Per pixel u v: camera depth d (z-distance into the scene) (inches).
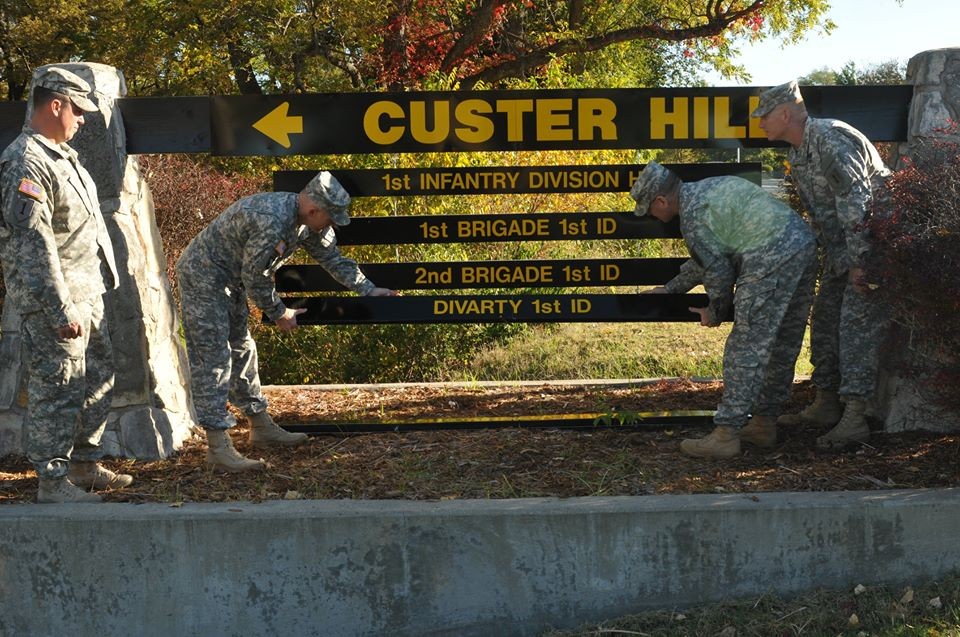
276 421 217.6
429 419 214.4
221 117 202.4
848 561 155.1
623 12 904.9
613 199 423.5
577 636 149.5
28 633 156.5
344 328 324.2
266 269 173.9
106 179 191.5
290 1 680.4
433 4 753.6
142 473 182.9
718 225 175.8
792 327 184.1
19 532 153.9
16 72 914.1
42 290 152.7
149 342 196.5
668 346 347.3
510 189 210.7
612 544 153.9
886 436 192.7
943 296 159.6
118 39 794.8
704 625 147.8
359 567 154.2
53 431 161.2
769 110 182.1
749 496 157.6
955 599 149.4
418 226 212.7
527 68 808.9
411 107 206.7
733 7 845.8
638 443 195.5
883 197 175.6
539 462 183.2
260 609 155.1
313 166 354.0
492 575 154.4
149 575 154.7
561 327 376.2
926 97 198.2
